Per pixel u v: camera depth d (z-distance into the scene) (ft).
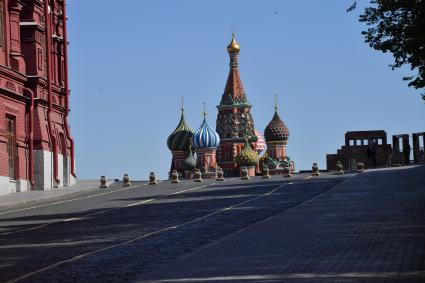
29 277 80.12
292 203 173.17
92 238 117.91
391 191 185.06
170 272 79.61
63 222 151.23
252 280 72.43
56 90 301.43
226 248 97.30
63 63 310.04
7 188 256.11
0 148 253.65
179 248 101.04
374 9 167.94
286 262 82.64
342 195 184.03
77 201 216.13
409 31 159.53
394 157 344.28
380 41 169.58
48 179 282.15
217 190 233.96
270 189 224.74
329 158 403.13
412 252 85.30
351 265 78.33
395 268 75.25
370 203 155.74
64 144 302.86
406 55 169.78
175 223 136.87
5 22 269.64
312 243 97.76
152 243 107.65
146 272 80.94
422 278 69.46
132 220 147.64
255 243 101.04
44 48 293.84
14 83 270.46
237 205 173.37
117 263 88.58
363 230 109.09
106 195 236.84
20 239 121.70
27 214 177.68
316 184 236.22
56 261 92.22
